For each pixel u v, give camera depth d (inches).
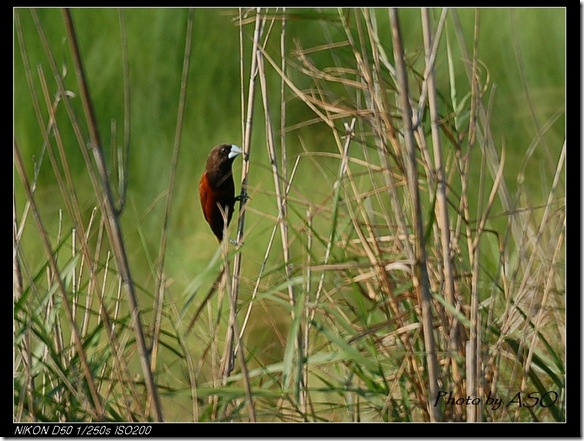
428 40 297.1
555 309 327.9
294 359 297.7
